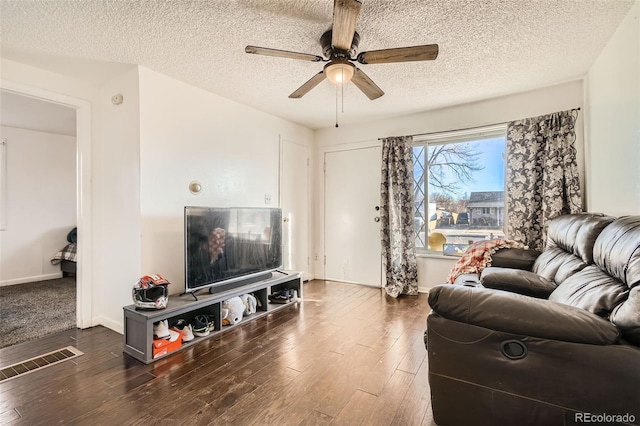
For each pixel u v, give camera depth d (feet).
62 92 8.77
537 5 6.01
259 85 9.77
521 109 10.68
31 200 15.28
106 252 9.18
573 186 9.52
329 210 15.33
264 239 10.66
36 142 15.48
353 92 10.51
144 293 7.19
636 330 3.41
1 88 7.79
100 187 9.39
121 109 8.77
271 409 5.26
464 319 4.29
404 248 12.77
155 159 8.64
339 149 15.01
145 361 6.87
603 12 6.28
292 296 11.42
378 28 6.70
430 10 6.10
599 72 8.11
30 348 7.69
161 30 6.73
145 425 4.87
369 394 5.69
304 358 7.11
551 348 3.80
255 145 12.12
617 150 7.18
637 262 3.66
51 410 5.25
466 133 12.13
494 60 8.26
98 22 6.41
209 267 8.68
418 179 13.47
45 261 15.66
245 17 6.30
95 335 8.52
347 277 14.82
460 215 12.59
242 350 7.54
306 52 7.72
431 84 9.83
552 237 8.11
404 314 10.21
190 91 9.64
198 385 6.00
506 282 7.02
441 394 4.51
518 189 10.59
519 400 4.00
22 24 6.43
